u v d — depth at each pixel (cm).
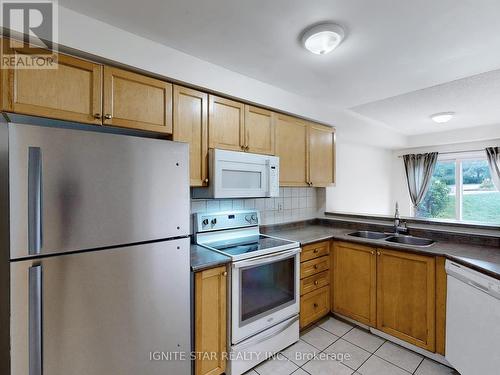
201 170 192
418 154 512
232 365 177
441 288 191
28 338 102
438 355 193
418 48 170
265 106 232
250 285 189
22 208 100
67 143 110
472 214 464
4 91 120
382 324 225
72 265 112
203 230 218
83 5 131
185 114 183
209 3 129
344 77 216
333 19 141
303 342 222
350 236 260
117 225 124
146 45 161
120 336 126
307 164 276
